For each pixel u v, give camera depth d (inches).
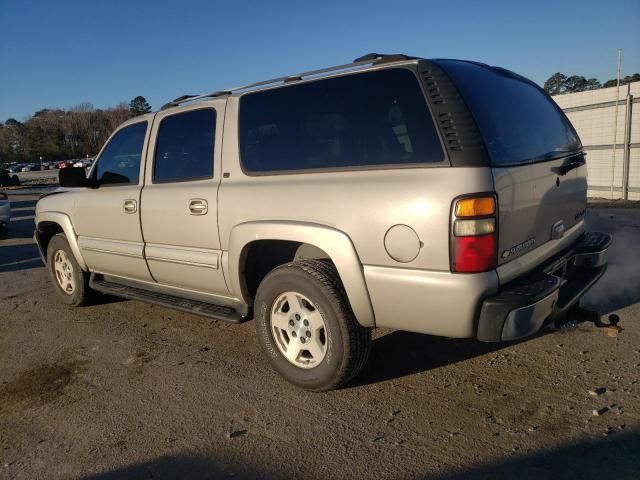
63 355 170.6
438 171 107.7
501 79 134.3
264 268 151.4
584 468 98.1
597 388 125.6
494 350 150.6
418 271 110.3
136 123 181.8
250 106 144.6
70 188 210.7
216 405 131.2
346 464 104.5
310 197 125.1
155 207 164.4
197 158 156.5
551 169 127.5
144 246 171.8
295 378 134.3
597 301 185.9
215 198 146.1
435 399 126.4
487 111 115.5
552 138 140.8
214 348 167.8
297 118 133.7
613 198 534.6
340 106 125.7
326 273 126.2
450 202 104.7
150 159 170.9
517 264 114.8
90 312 213.3
